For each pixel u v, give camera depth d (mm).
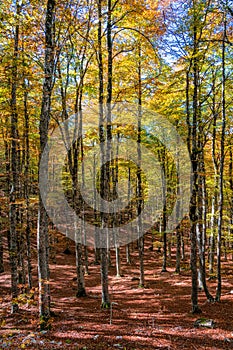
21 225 12062
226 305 10078
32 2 9242
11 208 10273
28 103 11836
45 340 7418
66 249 24438
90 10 10625
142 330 8164
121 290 13875
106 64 11281
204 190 12969
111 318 9125
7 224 17188
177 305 10617
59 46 9867
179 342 7215
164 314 9602
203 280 10859
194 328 8164
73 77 12641
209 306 10109
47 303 8375
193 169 9398
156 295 12367
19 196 13164
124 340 7418
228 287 12789
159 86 11852
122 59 12234
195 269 9531
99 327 8516
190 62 9109
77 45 11867
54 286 15258
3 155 15773
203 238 11961
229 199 16688
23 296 5953
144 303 11227
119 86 12750
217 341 7207
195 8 8391
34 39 9938
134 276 17250
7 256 21719
